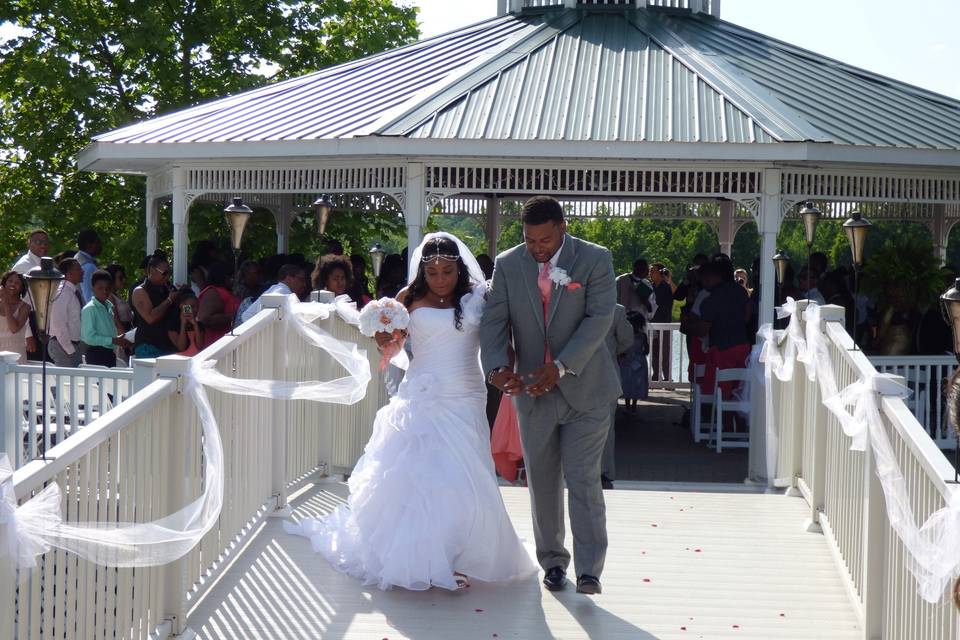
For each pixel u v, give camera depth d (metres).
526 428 5.60
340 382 7.07
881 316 11.13
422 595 5.68
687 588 5.90
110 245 23.20
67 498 3.95
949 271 10.92
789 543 6.81
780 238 52.50
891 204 18.52
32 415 8.08
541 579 6.00
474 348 5.88
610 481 8.74
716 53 14.55
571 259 5.52
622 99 12.72
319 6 23.70
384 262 12.18
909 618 4.43
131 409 4.46
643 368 13.97
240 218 7.88
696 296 12.84
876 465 5.00
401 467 5.73
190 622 5.22
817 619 5.47
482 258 12.78
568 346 5.37
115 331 11.20
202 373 5.21
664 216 19.36
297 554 6.28
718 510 7.65
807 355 7.18
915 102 14.34
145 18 21.06
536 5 16.53
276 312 7.02
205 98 22.64
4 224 23.58
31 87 22.83
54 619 3.89
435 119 12.23
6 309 10.36
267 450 6.91
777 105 12.66
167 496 5.04
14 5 22.41
